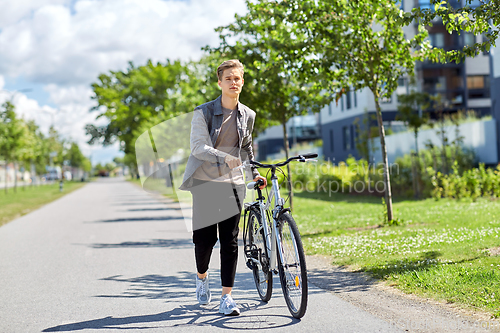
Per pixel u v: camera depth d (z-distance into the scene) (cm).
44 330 421
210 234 462
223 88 440
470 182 1380
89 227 1280
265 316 435
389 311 430
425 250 681
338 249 751
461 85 3027
